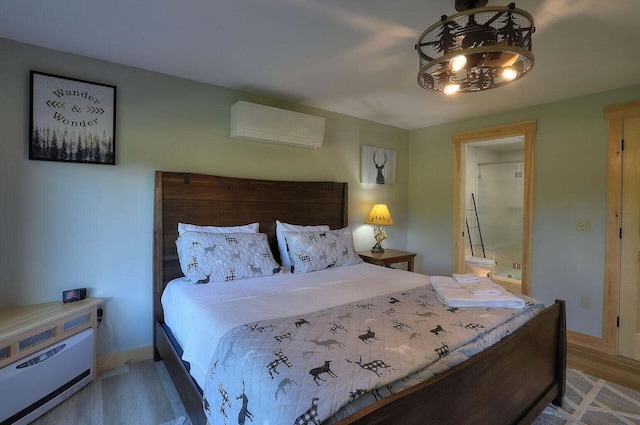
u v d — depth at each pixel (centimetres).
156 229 245
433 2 158
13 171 201
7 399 163
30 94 204
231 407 115
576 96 293
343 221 357
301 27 183
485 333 148
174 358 193
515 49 129
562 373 195
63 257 218
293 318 156
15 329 171
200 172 271
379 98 306
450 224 393
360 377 105
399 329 142
